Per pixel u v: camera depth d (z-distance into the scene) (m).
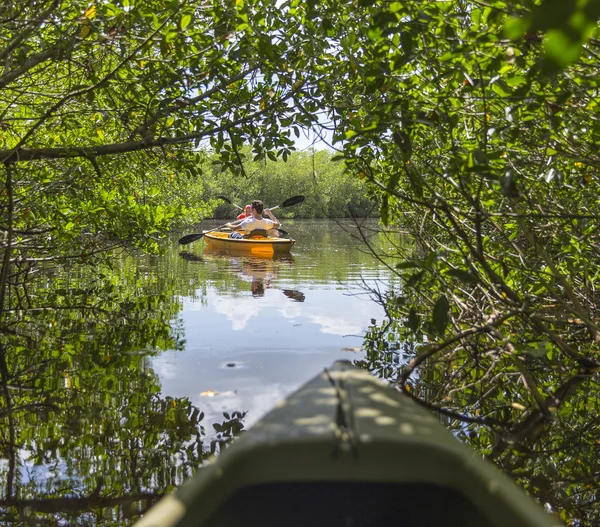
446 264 3.56
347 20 4.52
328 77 4.88
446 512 1.66
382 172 5.16
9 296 6.97
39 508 2.32
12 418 3.34
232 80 4.99
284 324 5.90
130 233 6.61
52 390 3.82
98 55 5.24
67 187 5.66
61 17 4.41
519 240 4.88
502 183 2.76
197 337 5.30
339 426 1.78
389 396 2.07
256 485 1.68
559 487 2.62
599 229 3.76
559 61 0.75
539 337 4.06
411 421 1.84
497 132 3.12
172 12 4.44
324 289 8.29
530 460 2.88
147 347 4.91
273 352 4.75
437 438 1.73
